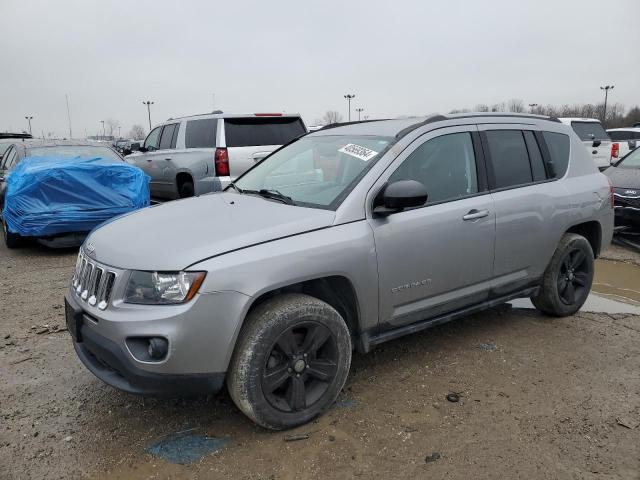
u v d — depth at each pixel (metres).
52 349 4.24
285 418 3.04
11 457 2.87
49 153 9.02
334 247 3.11
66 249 7.93
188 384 2.76
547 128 4.69
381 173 3.46
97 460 2.84
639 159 9.07
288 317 2.93
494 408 3.32
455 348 4.21
